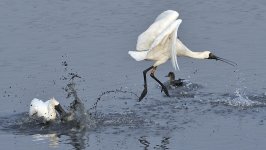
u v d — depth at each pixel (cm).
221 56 2150
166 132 1504
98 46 2284
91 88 1872
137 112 1664
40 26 2552
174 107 1706
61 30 2494
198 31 2455
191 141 1432
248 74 1969
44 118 1616
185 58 2170
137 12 2734
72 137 1498
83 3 2898
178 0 2928
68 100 1800
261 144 1398
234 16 2661
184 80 1919
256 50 2198
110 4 2872
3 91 1856
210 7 2806
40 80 1950
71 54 2194
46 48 2264
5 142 1464
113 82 1923
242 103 1709
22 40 2366
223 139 1439
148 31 1523
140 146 1409
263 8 2766
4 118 1647
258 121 1569
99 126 1565
